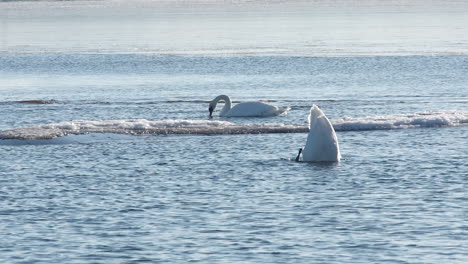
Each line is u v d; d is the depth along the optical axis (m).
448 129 43.34
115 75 83.94
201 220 24.84
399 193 28.31
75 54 107.69
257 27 170.88
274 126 44.28
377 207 26.23
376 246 21.72
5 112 55.72
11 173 33.09
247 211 25.92
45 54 108.31
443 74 77.75
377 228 23.58
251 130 43.44
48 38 143.50
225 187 29.78
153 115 54.03
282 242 22.22
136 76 82.81
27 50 115.56
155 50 112.50
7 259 20.95
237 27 172.12
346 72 81.81
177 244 22.19
